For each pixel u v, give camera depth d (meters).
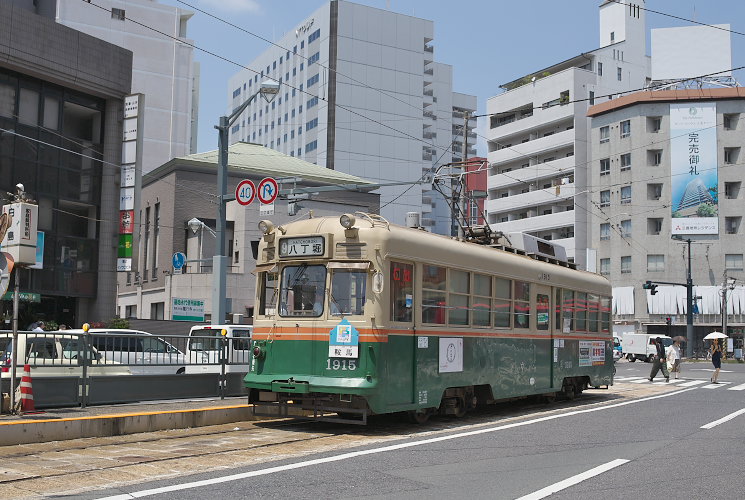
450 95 108.00
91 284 32.12
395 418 13.35
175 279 43.28
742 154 61.28
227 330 19.45
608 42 75.25
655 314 62.22
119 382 12.88
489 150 78.12
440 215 102.75
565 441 10.94
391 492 7.12
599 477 8.13
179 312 37.41
